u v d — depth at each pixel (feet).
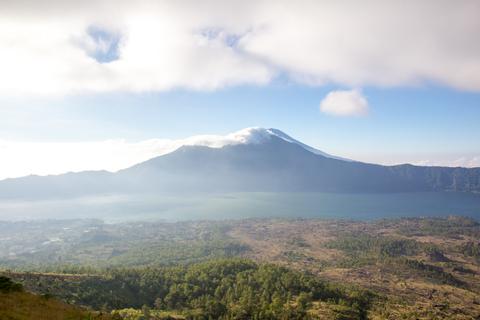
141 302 608.60
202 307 599.98
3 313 156.56
